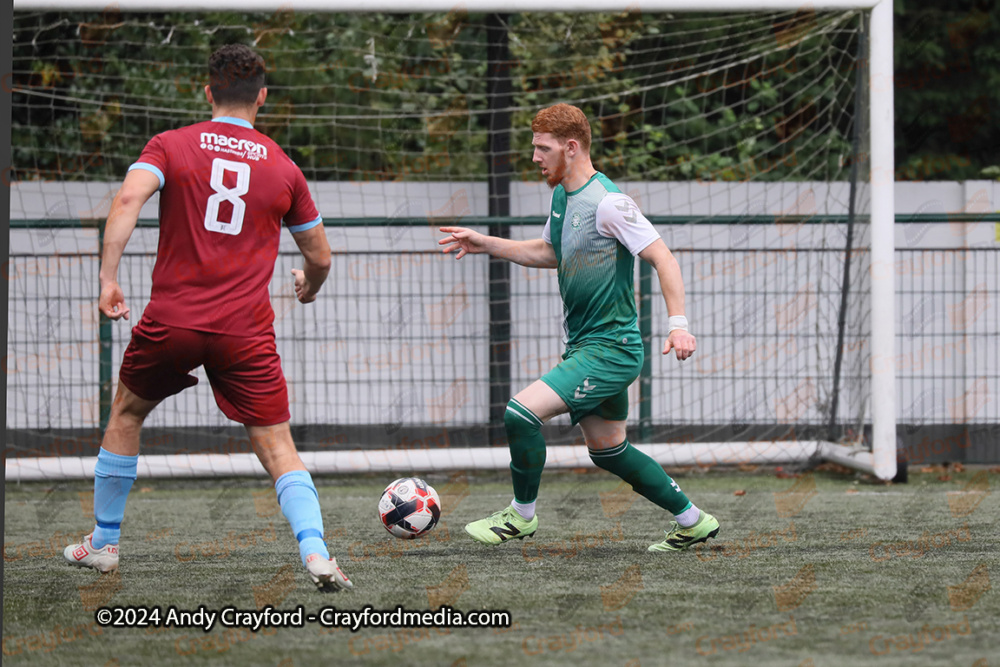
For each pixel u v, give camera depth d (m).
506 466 24.06
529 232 27.11
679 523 13.92
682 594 11.23
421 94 37.22
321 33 36.53
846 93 32.06
